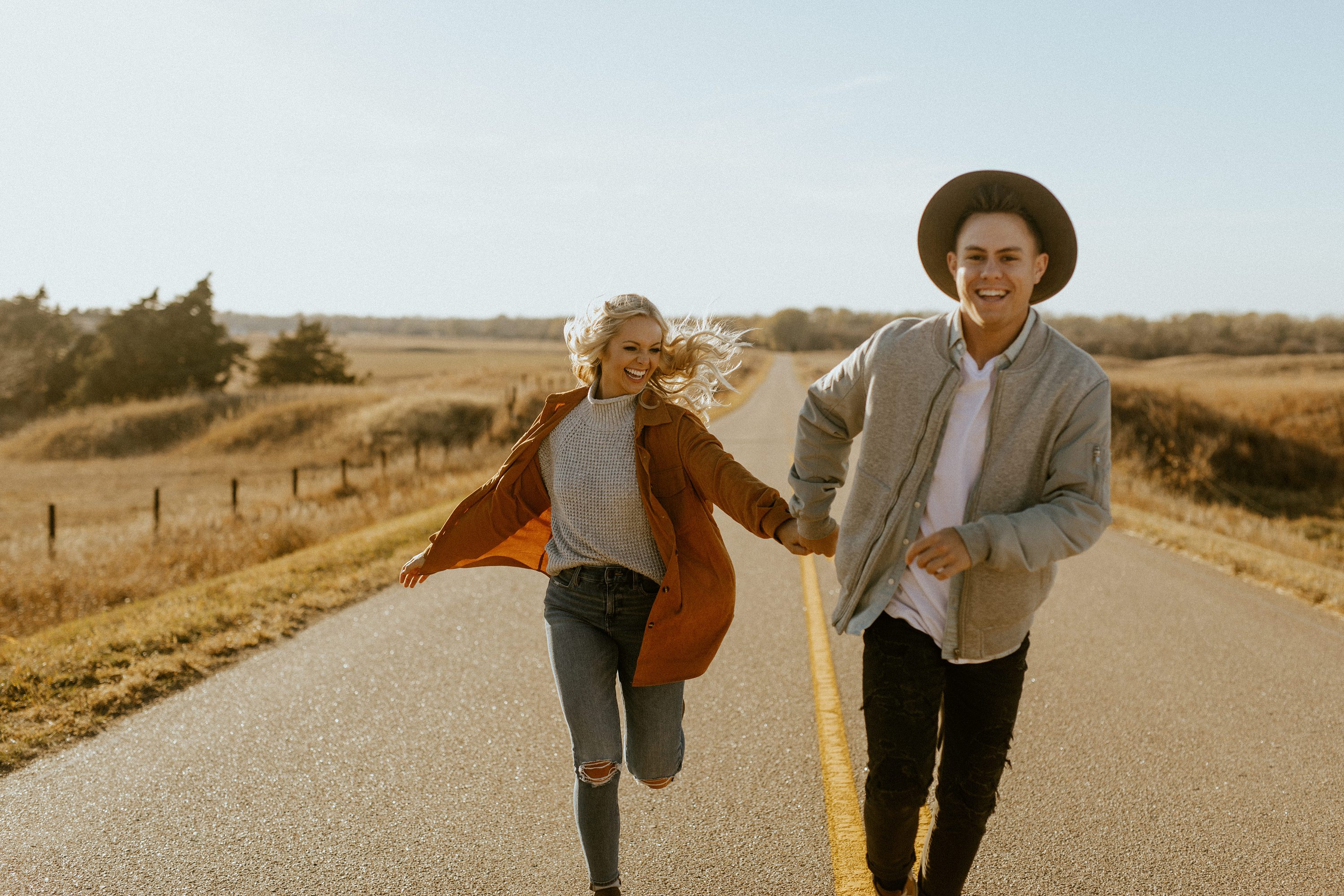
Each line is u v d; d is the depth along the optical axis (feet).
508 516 10.16
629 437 9.50
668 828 11.38
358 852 10.71
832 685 16.99
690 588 9.37
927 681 8.53
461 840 11.03
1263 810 12.30
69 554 37.14
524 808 11.90
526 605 23.22
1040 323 8.26
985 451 8.29
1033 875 10.48
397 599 23.73
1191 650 20.18
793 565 28.78
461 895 9.82
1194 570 30.07
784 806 12.01
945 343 8.36
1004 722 8.61
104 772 12.77
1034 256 8.11
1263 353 320.09
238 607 21.74
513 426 102.99
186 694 16.03
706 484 9.27
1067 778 13.29
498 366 235.81
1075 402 7.92
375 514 43.68
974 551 7.49
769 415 115.96
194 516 48.11
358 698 16.07
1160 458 90.63
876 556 8.63
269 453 102.17
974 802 8.63
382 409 110.52
